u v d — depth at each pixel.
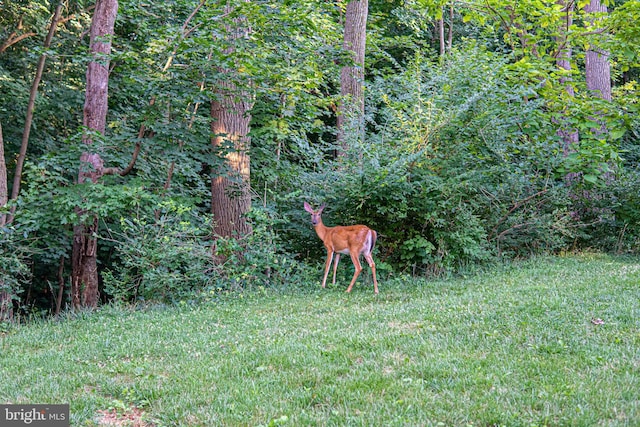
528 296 8.09
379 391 4.79
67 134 16.61
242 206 11.48
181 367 5.70
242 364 5.68
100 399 4.89
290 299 9.30
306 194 11.14
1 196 10.87
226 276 10.17
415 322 7.11
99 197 9.52
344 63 11.88
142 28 13.92
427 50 19.25
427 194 10.38
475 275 10.59
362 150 10.66
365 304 8.62
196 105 11.53
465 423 4.14
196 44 9.86
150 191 11.55
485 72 11.12
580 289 8.41
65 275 15.79
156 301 9.65
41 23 14.66
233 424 4.28
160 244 9.70
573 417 4.09
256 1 10.38
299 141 10.95
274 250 10.82
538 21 13.89
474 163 11.13
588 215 13.55
